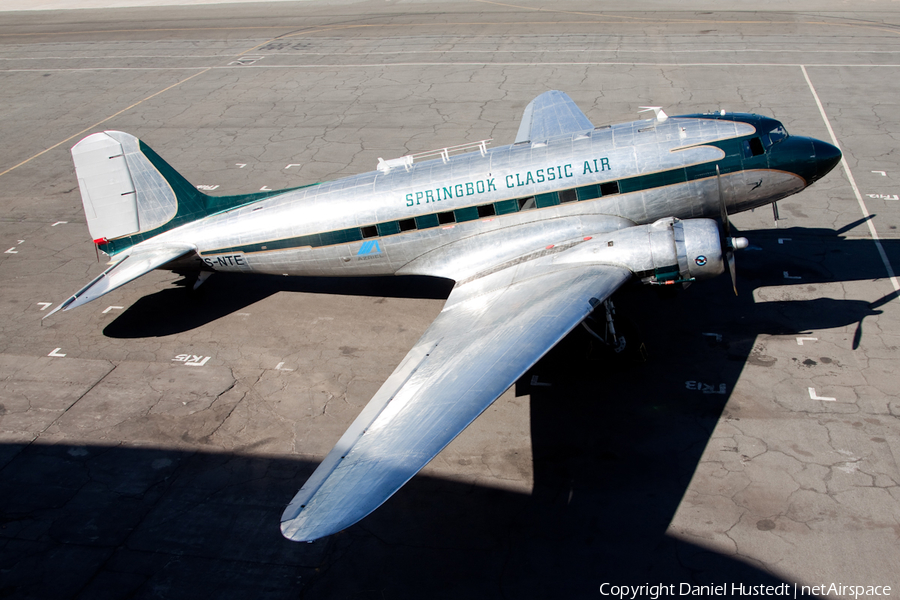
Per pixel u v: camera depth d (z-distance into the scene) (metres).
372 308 18.20
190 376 15.77
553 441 13.01
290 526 8.50
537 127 20.89
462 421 10.30
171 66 42.31
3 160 29.44
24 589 10.73
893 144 24.62
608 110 29.78
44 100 37.28
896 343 14.79
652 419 13.31
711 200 15.88
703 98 30.39
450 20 48.62
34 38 51.56
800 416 13.03
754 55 36.00
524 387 14.50
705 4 48.22
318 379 15.44
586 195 15.76
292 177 25.64
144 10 59.94
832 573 10.02
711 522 11.02
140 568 11.01
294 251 17.17
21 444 13.84
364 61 40.31
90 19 57.38
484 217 16.19
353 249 16.86
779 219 20.39
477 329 13.10
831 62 33.97
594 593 10.05
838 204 20.97
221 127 31.61
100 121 33.50
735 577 10.10
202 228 17.64
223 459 13.20
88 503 12.33
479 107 31.36
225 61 42.56
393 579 10.53
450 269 16.47
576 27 44.25
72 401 15.06
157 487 12.62
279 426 14.02
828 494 11.30
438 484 12.23
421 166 16.77
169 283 20.20
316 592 10.42
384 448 9.91
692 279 13.90
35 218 24.03
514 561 10.66
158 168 17.58
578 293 13.12
